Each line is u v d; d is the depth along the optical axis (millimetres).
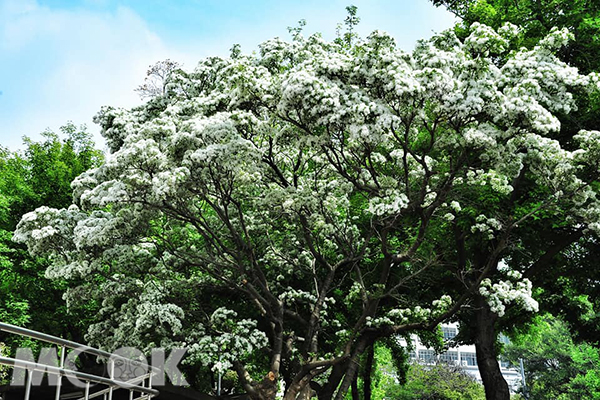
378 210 11656
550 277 19547
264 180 15852
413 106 10508
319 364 13750
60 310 21359
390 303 19234
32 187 24578
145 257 14898
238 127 12320
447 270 19078
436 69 9977
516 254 18438
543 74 10945
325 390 15875
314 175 16203
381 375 37969
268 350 14914
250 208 17422
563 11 18172
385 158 15023
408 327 14570
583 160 11688
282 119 11734
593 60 17891
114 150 14445
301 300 16156
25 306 19938
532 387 50594
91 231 13609
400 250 17328
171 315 13305
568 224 16484
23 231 14391
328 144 11555
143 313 13273
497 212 15477
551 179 12594
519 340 25562
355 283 15547
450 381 43781
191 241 17188
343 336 15492
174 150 12125
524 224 16938
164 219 15367
